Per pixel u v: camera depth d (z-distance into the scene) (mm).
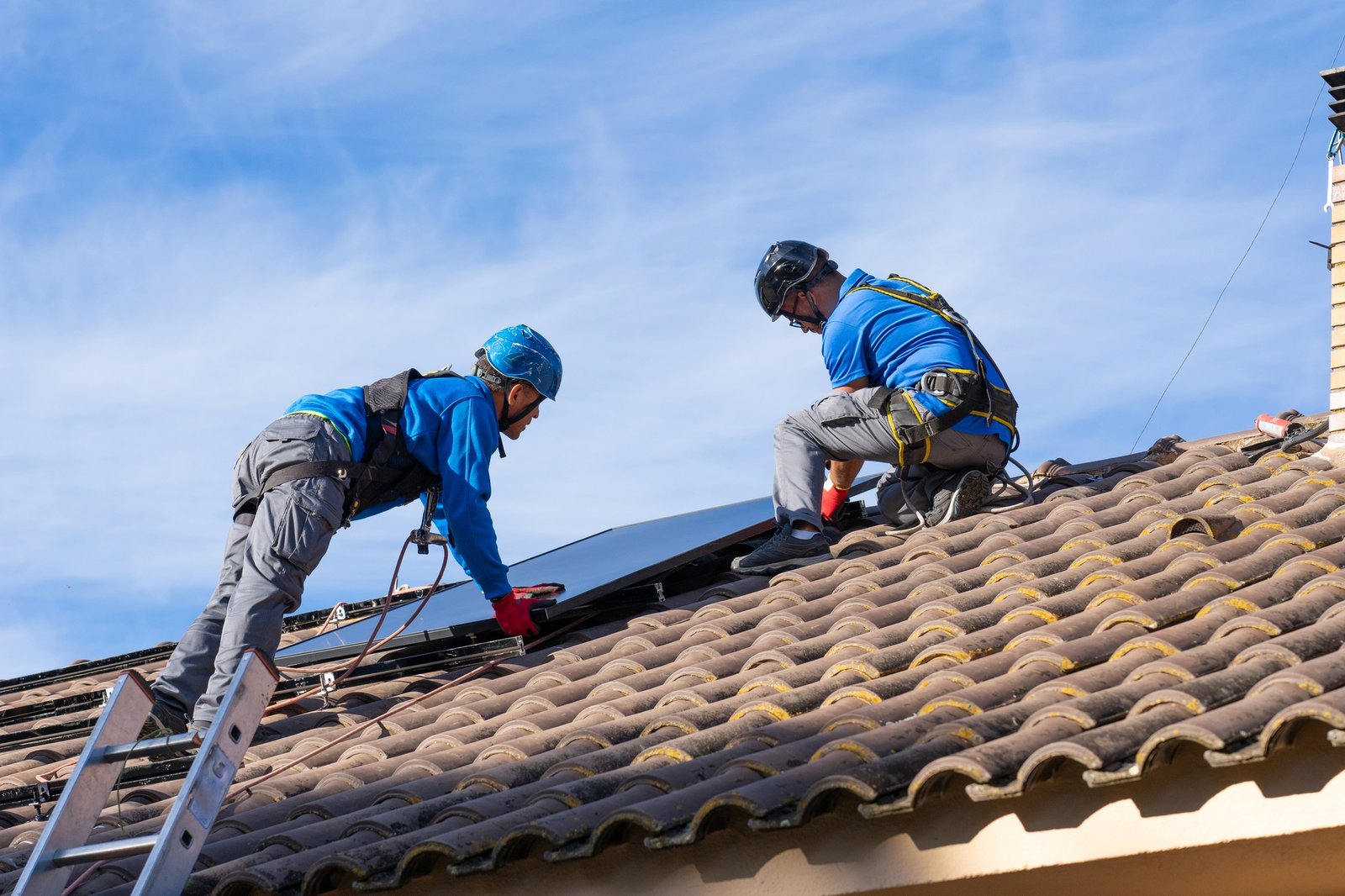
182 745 4555
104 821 5078
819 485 7168
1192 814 3588
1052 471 8094
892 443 6969
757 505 8531
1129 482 7305
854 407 7035
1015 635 5242
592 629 6867
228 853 4566
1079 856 3676
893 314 7168
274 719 6395
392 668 6730
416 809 4582
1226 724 3551
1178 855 3848
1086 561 5961
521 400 6738
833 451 7227
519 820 4195
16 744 6516
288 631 8836
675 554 7133
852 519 8047
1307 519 6008
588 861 4102
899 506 7523
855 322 7164
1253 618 4641
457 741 5512
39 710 7039
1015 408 7262
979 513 7379
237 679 4629
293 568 5875
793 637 5805
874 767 3873
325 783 5211
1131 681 4309
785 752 4246
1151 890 4137
